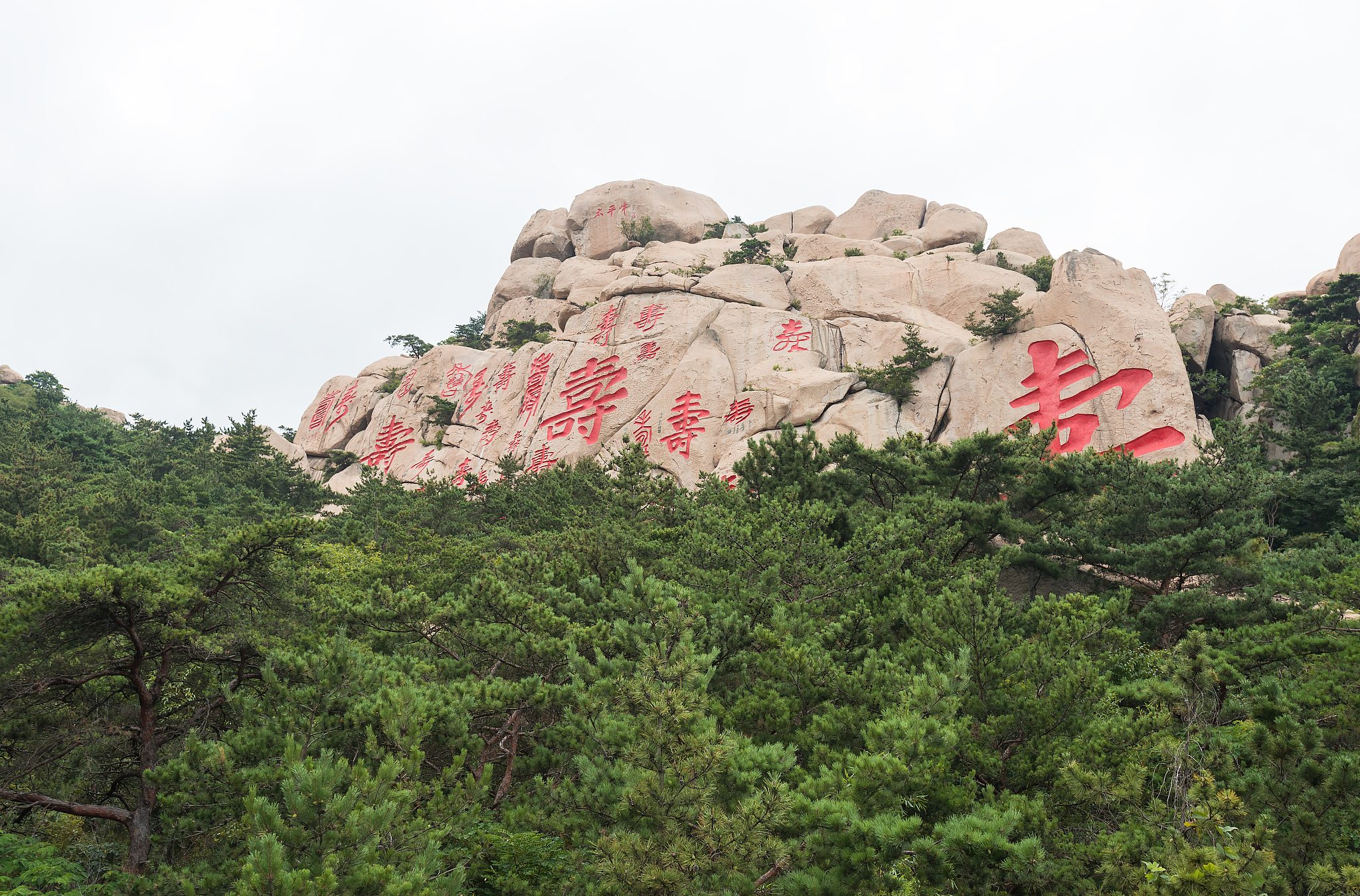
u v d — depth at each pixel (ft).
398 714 29.96
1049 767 30.58
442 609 41.06
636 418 141.18
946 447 72.13
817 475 71.46
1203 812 23.24
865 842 24.11
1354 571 42.98
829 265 160.25
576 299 194.59
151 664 37.76
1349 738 31.91
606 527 62.08
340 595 52.60
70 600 31.01
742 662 39.27
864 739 30.14
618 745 30.30
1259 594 54.65
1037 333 116.78
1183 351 126.72
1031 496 69.97
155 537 103.09
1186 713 29.68
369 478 135.44
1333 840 25.67
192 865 29.55
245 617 38.68
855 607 46.29
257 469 147.64
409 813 27.58
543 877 27.91
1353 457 92.53
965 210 198.29
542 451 146.92
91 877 33.06
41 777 35.60
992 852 24.06
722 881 24.36
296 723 31.37
